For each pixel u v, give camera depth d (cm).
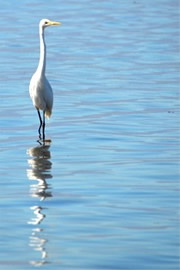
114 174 1452
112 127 1900
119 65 2955
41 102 1891
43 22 1914
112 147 1688
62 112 2091
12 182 1395
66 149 1670
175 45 3528
